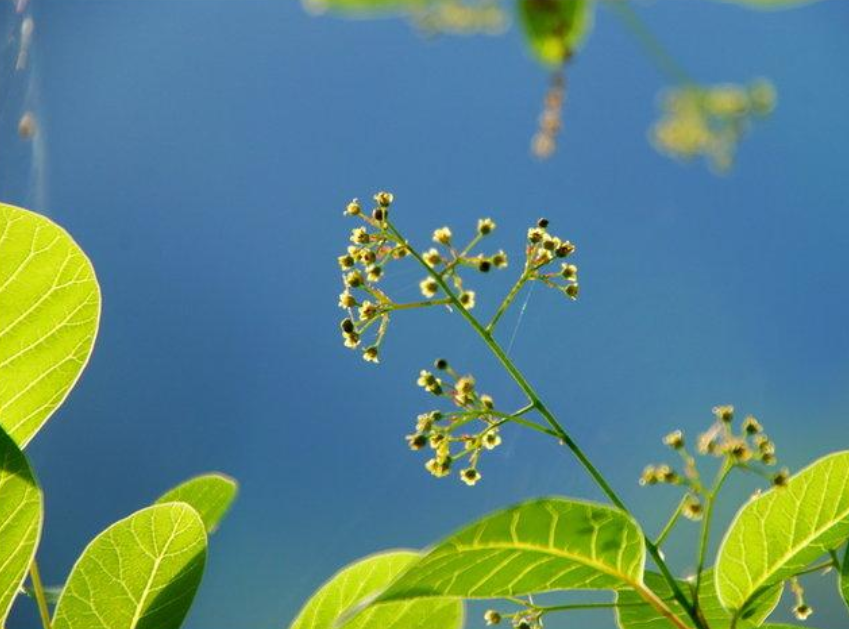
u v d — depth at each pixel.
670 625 0.57
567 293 0.57
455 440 0.56
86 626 0.56
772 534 0.56
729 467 0.55
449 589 0.54
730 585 0.56
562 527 0.54
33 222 0.57
